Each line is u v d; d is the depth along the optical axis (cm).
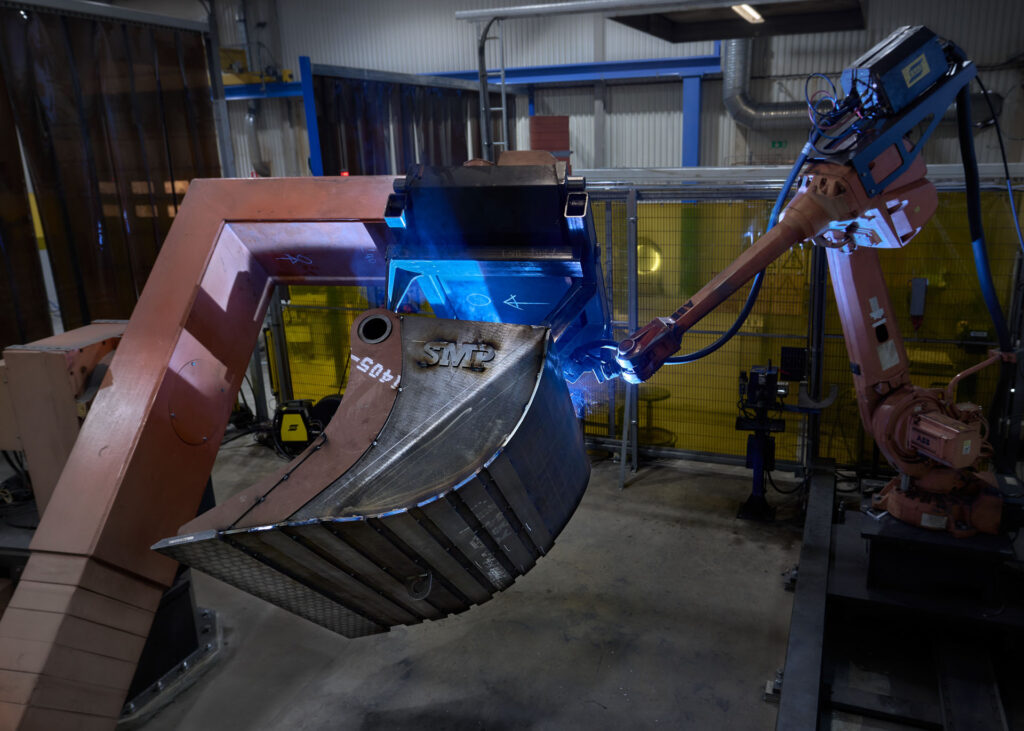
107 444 246
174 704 371
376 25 1374
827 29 653
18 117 444
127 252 527
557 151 962
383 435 140
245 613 450
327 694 377
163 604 375
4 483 396
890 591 382
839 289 357
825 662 386
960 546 356
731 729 343
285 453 645
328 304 705
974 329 534
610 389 664
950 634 377
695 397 643
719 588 458
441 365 150
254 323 283
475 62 1340
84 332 343
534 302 194
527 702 366
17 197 446
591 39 1261
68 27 464
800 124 1135
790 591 451
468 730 348
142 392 250
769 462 538
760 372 522
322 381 736
